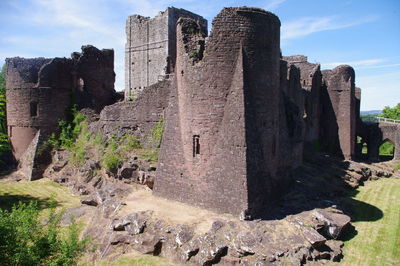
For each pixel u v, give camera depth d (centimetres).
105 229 1762
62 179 2900
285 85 2891
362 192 2802
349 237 1789
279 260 1366
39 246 1085
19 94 3278
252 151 1750
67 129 3338
